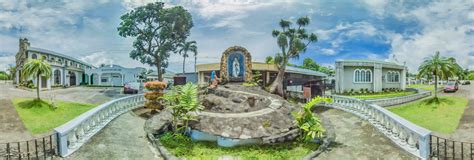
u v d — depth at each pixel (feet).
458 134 46.34
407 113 64.23
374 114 44.01
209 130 33.94
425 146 28.14
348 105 56.34
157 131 36.22
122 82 148.15
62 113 58.34
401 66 120.47
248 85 68.39
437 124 53.36
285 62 85.66
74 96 83.71
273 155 30.17
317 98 35.06
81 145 28.73
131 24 117.80
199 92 55.47
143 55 123.75
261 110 41.06
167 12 118.52
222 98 45.32
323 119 45.75
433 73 75.92
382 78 114.42
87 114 33.17
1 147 34.17
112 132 34.73
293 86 90.53
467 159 31.45
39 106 60.08
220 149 31.81
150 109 51.11
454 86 98.27
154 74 169.78
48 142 36.55
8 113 54.13
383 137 34.91
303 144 33.68
